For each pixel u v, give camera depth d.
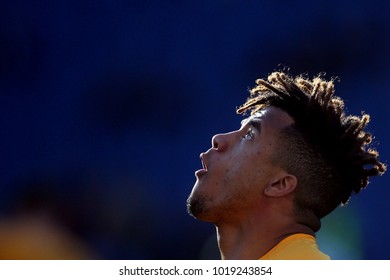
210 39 41.94
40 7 42.78
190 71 41.78
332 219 33.88
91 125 41.75
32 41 42.56
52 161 41.12
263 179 9.71
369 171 10.09
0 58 42.28
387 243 33.75
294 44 40.78
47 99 42.12
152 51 42.16
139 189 39.62
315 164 9.72
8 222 39.06
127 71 42.09
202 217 9.98
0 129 41.69
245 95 40.91
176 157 40.34
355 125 9.87
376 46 39.94
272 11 41.50
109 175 40.34
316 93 9.91
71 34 42.66
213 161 9.97
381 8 40.22
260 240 9.68
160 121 41.22
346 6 40.56
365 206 34.12
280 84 10.19
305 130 9.81
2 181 40.81
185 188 39.59
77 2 42.84
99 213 38.81
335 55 40.31
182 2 42.38
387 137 38.12
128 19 42.62
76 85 42.19
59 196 40.06
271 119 9.92
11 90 42.16
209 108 40.97
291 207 9.70
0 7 42.66
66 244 37.75
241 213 9.81
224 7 41.94
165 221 38.50
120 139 41.16
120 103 41.69
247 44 41.41
